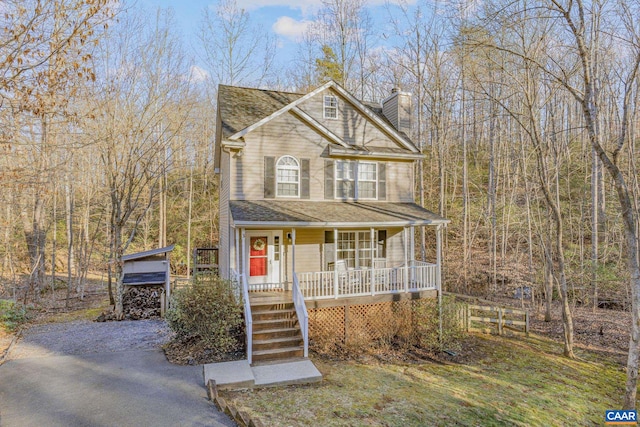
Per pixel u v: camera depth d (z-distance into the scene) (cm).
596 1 1150
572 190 2216
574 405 862
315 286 1236
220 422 626
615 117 2230
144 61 1820
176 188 3112
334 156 1391
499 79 1756
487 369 1045
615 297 1723
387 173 1481
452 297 1438
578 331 1427
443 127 2289
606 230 1802
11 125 855
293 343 1019
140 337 1115
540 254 1802
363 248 1424
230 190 1261
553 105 1897
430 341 1173
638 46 919
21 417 636
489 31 1055
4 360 913
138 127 1486
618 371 1089
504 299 1888
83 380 793
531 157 2053
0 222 1551
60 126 1309
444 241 2388
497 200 2388
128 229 2744
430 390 872
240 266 1275
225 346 966
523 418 775
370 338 1187
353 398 791
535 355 1184
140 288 1695
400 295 1228
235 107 1410
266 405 726
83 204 2266
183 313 984
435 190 2641
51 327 1256
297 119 1352
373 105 1789
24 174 1027
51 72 763
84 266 1978
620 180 885
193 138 2827
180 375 828
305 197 1351
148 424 615
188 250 2472
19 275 2089
